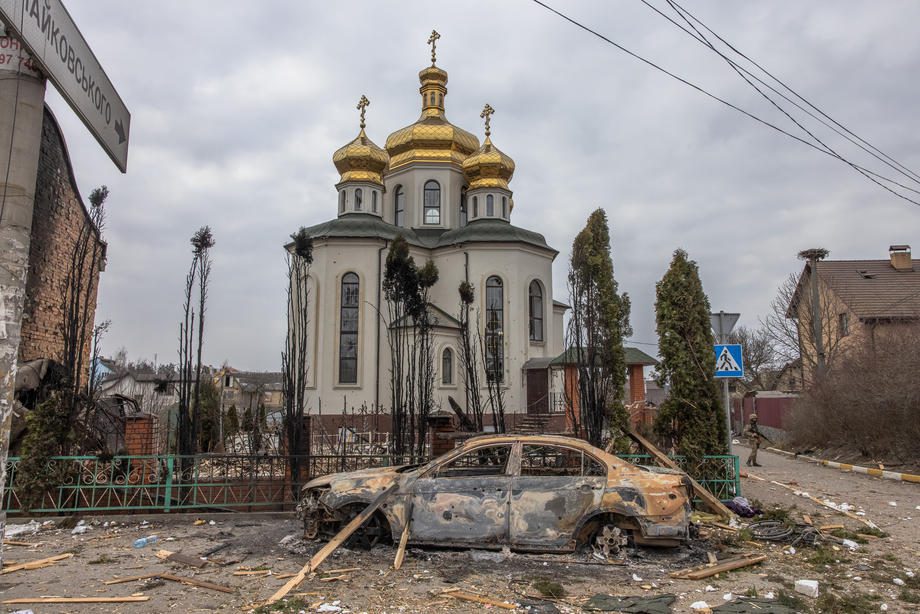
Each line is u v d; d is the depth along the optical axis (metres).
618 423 12.13
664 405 11.45
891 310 30.89
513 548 7.41
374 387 29.45
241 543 8.35
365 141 33.88
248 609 5.75
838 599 5.96
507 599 6.01
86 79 5.61
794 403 26.27
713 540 8.35
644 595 6.17
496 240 31.23
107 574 6.88
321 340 29.78
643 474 7.50
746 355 53.09
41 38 4.76
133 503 10.33
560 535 7.35
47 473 9.92
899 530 9.43
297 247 14.86
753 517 9.93
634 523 7.43
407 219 36.12
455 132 36.62
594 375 12.13
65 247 16.00
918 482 14.95
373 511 7.47
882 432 18.28
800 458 22.45
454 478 7.73
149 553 7.86
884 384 18.11
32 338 14.34
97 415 13.07
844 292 32.84
